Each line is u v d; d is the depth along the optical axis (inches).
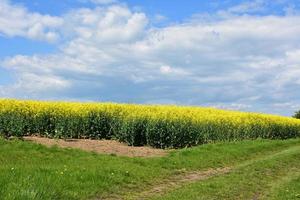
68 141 1234.6
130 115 1393.9
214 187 773.3
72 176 706.2
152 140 1353.3
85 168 791.1
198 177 901.8
